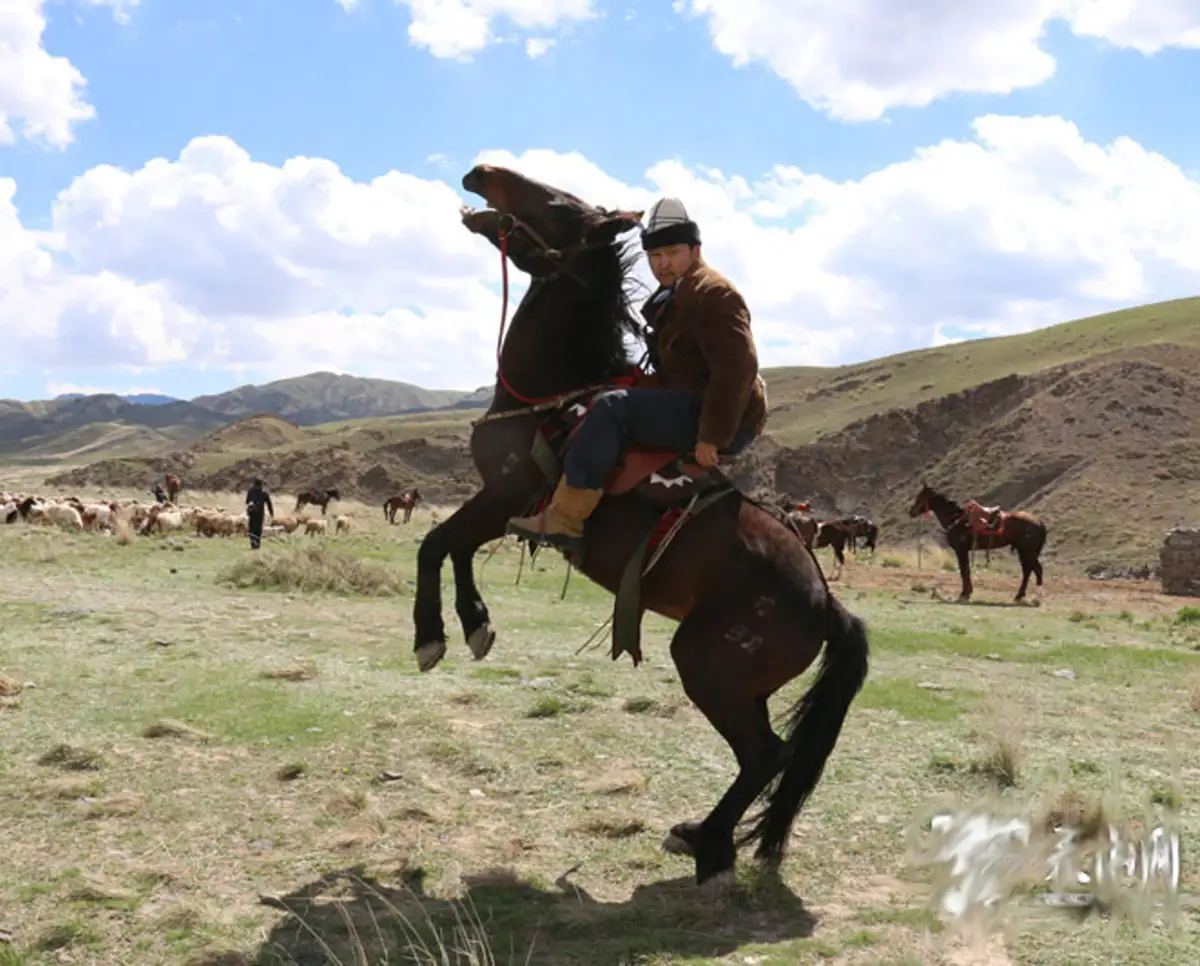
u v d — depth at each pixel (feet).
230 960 12.23
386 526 122.11
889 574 93.66
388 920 13.66
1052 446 256.73
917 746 23.32
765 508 16.26
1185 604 76.07
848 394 415.64
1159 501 212.64
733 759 21.98
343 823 17.34
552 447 16.02
